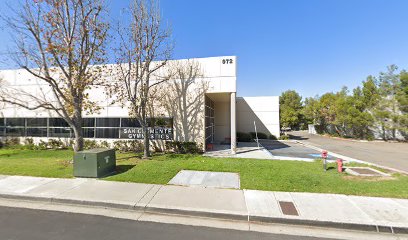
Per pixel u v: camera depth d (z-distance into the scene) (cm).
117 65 1152
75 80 941
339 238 369
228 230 392
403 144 1950
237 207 466
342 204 480
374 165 923
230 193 550
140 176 700
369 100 2292
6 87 1539
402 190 567
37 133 1517
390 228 388
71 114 1088
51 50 838
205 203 487
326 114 3072
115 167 794
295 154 1309
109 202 491
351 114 2378
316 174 729
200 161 959
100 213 461
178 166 841
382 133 2306
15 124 1552
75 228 392
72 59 924
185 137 1308
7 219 427
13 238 354
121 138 1379
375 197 523
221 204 481
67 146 1455
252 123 2595
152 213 464
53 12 859
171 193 550
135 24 1016
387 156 1266
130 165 871
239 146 1692
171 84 1325
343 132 2766
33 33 820
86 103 1125
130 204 481
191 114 1302
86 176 688
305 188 586
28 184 618
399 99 2072
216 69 1276
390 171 798
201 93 1290
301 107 4856
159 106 1325
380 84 2253
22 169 788
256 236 371
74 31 924
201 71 1291
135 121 1362
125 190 571
